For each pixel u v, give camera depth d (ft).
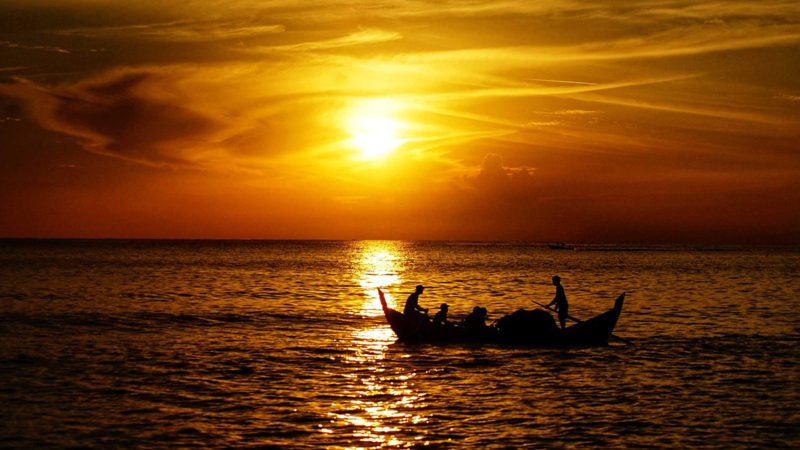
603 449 54.90
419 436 57.72
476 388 74.28
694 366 85.76
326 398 69.56
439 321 104.37
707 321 128.47
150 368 83.10
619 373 81.92
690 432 59.00
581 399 69.56
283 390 72.79
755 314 140.36
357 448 54.70
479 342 101.86
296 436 57.47
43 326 118.11
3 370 81.00
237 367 84.33
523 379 78.84
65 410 64.23
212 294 183.73
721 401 68.80
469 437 57.47
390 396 70.64
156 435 57.41
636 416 63.57
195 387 73.61
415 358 91.04
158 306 152.05
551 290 204.85
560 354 94.02
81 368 82.58
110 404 66.54
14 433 57.57
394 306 155.43
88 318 129.49
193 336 108.17
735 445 55.88
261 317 133.39
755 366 85.61
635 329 117.39
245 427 59.72
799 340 105.50
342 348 98.02
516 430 59.41
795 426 60.64
